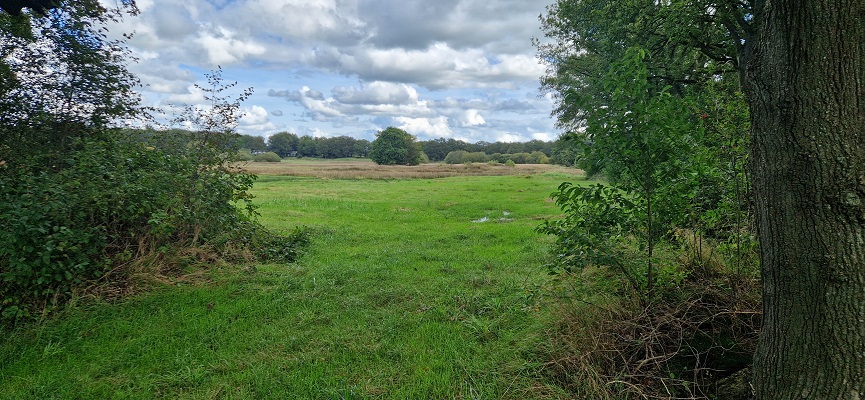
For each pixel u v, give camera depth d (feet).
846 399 6.53
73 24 20.88
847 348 6.51
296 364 11.98
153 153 21.91
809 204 6.72
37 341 13.12
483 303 16.55
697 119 13.82
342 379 11.14
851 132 6.35
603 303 12.97
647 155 11.50
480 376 11.27
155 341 13.46
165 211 19.97
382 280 20.24
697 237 14.60
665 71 41.70
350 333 14.06
